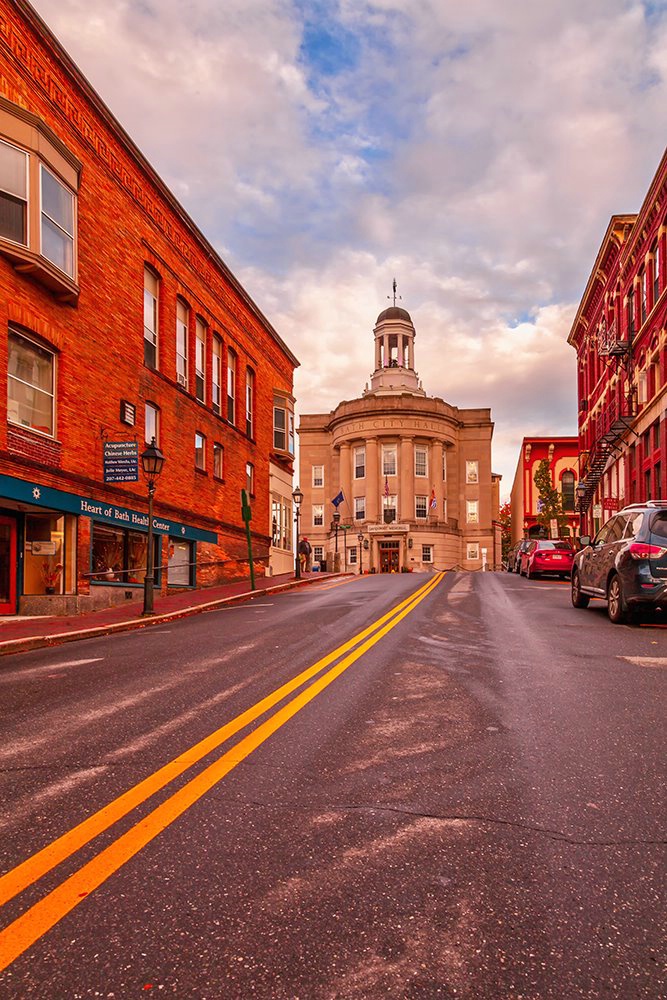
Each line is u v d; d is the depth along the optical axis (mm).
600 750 4727
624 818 3627
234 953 2479
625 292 34375
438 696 6305
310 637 10438
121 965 2416
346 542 62094
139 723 5535
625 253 33688
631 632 10672
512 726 5301
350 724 5387
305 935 2586
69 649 10648
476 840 3373
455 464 65375
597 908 2773
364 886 2936
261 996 2260
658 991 2285
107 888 2930
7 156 14734
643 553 11281
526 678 7082
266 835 3432
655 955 2475
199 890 2908
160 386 22266
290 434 37812
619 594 11750
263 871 3070
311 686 6746
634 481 32812
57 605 16297
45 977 2357
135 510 20172
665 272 27938
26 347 15602
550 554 28719
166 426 22734
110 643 11086
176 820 3613
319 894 2875
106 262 18922
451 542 62188
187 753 4715
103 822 3602
